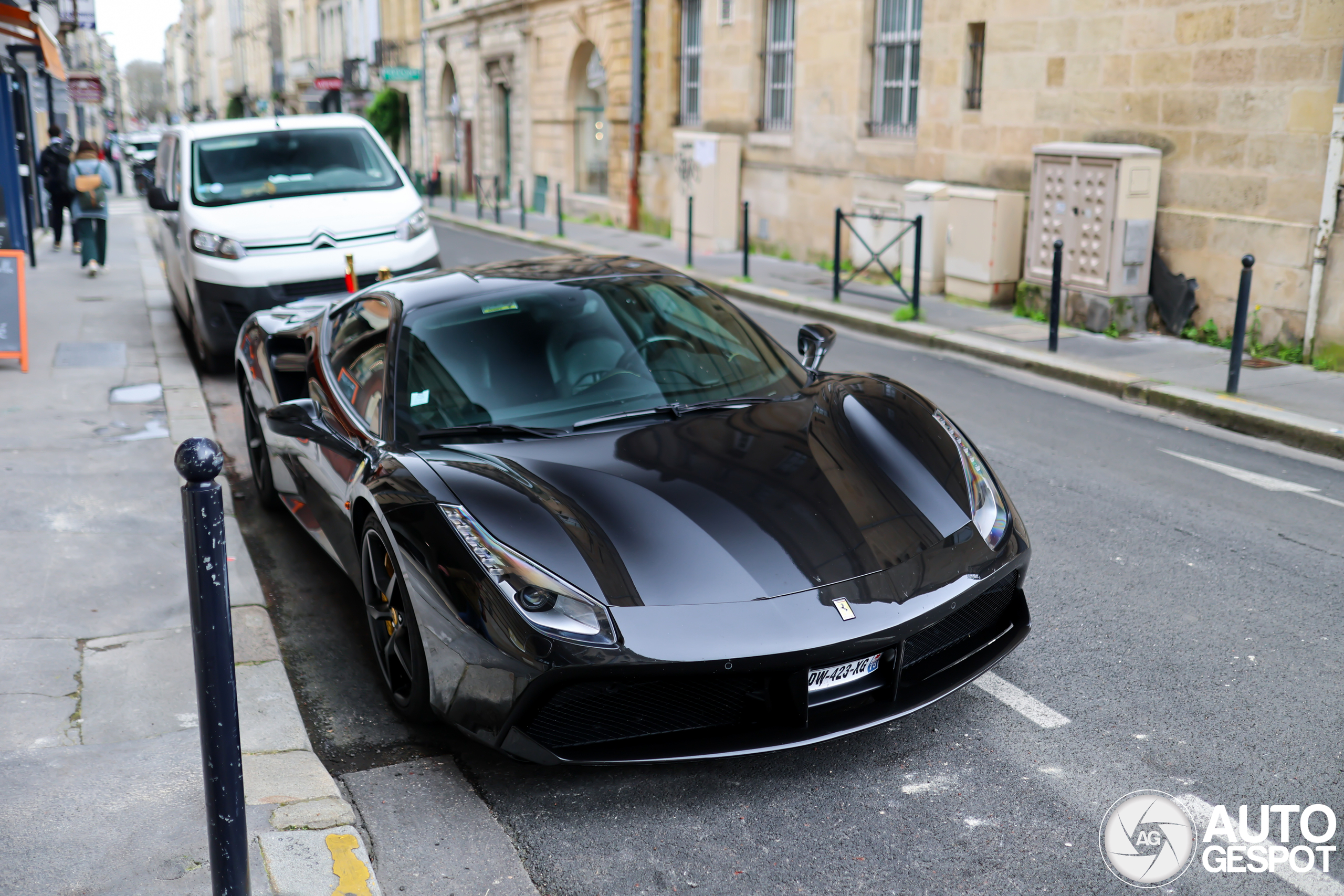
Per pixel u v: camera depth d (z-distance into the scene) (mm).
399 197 8961
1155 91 9414
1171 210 9352
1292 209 8359
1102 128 9992
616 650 2744
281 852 2619
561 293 4211
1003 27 10984
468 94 29281
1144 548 4758
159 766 3006
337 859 2607
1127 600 4195
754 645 2785
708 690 2891
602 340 3994
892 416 3684
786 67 15523
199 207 8570
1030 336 9508
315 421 3773
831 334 4352
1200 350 8828
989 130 11352
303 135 9367
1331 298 8055
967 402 7629
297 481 4586
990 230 10812
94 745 3135
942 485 3373
